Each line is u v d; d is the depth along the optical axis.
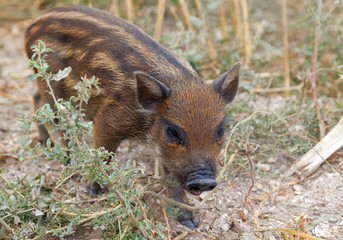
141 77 5.00
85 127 4.45
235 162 6.22
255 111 6.55
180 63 5.61
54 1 11.36
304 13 9.87
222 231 5.15
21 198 5.00
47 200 4.89
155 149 5.34
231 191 5.80
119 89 5.55
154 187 5.57
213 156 4.90
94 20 5.98
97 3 10.01
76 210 4.92
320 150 6.11
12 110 8.12
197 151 4.83
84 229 5.10
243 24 9.34
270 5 10.77
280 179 5.96
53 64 6.13
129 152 6.43
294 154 6.36
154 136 5.28
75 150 4.47
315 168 5.96
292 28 10.12
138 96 5.13
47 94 6.29
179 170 4.93
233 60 8.26
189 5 10.24
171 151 5.00
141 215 5.02
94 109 5.88
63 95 6.18
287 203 5.52
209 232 5.13
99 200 5.31
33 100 7.13
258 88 8.23
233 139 6.12
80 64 5.89
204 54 8.68
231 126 6.46
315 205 5.43
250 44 8.77
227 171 6.12
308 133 6.63
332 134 6.24
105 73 5.67
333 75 8.27
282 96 8.06
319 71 7.66
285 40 7.93
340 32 9.09
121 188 4.66
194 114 4.91
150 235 4.73
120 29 5.86
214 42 9.09
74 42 5.98
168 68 5.47
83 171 4.64
